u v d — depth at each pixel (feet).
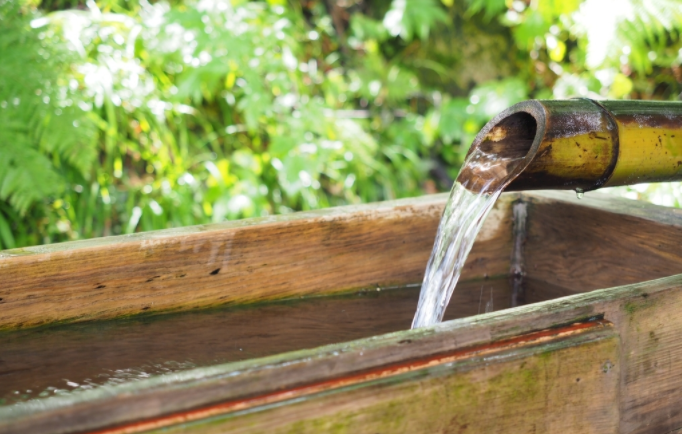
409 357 4.26
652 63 11.12
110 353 4.85
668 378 4.69
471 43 11.50
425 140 10.44
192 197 8.66
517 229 5.83
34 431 3.90
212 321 5.15
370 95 10.60
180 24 8.44
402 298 5.50
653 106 4.83
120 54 8.42
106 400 3.96
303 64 10.64
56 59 7.57
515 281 5.78
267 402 4.09
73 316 4.99
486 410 4.34
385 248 5.54
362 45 11.30
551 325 4.46
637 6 9.40
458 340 4.32
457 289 5.66
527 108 4.67
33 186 6.96
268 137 9.77
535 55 11.48
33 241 7.73
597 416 4.54
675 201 7.44
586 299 4.53
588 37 9.63
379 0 11.67
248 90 8.50
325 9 11.51
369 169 10.11
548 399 4.43
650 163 4.77
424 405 4.25
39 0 8.55
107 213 8.14
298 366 4.13
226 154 9.49
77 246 4.97
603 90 10.50
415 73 11.51
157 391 4.00
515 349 4.38
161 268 5.10
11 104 7.13
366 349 4.21
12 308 4.89
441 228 5.06
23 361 4.75
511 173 4.65
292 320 5.22
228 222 5.27
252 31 8.79
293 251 5.33
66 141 7.25
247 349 4.94
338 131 9.34
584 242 5.57
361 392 4.17
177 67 9.04
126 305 5.07
